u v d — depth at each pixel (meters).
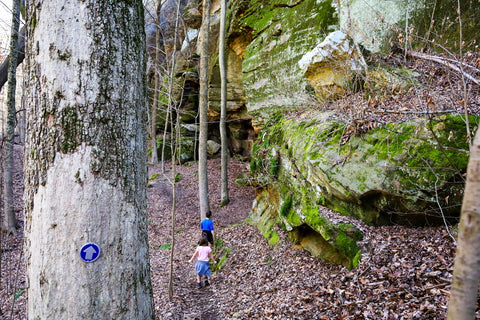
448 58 5.34
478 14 5.55
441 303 3.17
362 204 5.03
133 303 1.67
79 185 1.57
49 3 1.65
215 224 10.20
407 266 3.87
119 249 1.65
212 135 17.81
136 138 1.84
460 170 4.01
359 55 5.96
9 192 9.17
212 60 14.88
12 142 9.21
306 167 6.05
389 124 4.95
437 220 4.41
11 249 8.30
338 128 5.75
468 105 4.41
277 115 9.38
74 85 1.61
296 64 8.75
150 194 13.33
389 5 6.77
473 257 1.06
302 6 8.94
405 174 4.42
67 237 1.54
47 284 1.52
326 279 4.65
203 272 6.34
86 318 1.52
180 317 5.24
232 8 12.54
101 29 1.68
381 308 3.50
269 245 6.97
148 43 18.30
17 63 8.06
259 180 8.38
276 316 4.28
